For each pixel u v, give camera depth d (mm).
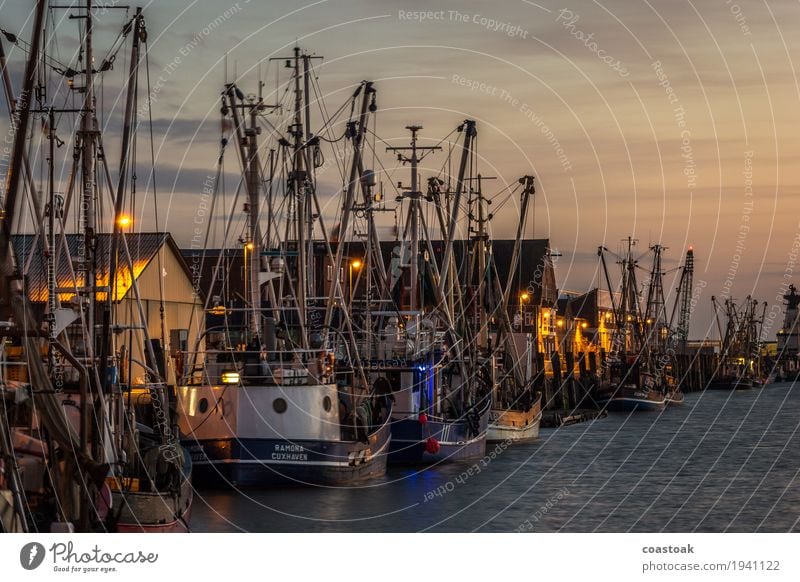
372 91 60531
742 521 50906
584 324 165125
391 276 73062
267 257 54406
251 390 50094
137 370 58438
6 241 28766
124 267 66250
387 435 60406
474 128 70688
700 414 137250
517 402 89938
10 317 28875
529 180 82375
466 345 74812
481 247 82062
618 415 134000
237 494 49812
